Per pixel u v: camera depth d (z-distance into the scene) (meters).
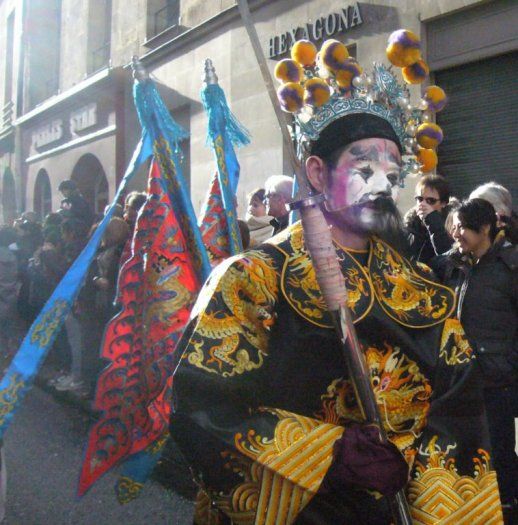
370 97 1.50
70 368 6.16
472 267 2.89
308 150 1.53
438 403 1.49
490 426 2.78
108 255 4.98
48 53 17.38
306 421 1.33
